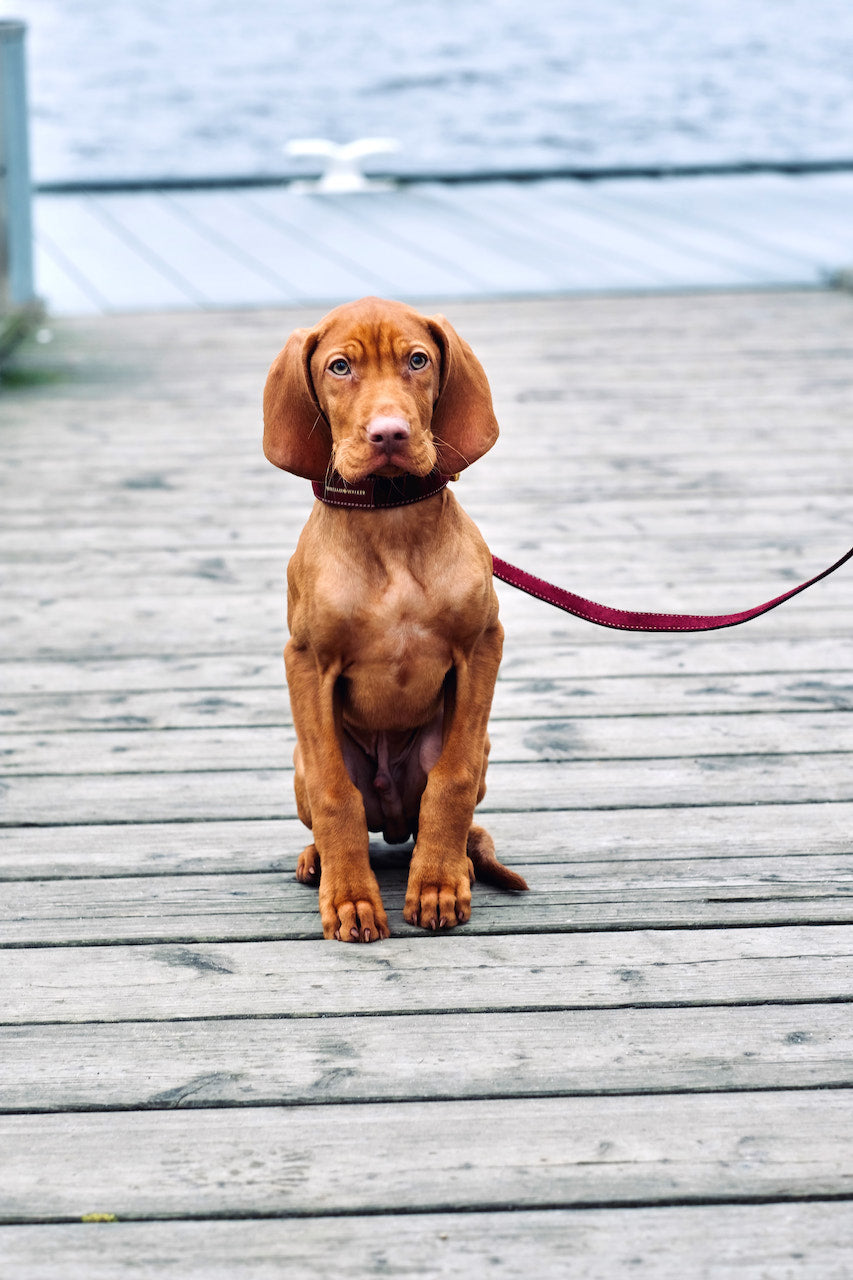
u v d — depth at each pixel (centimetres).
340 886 249
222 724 339
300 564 247
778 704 347
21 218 727
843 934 249
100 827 292
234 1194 189
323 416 237
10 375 664
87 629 396
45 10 2808
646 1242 181
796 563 441
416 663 244
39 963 243
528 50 2417
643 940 248
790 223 970
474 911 257
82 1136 200
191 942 250
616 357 678
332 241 921
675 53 2394
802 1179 191
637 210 1021
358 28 2659
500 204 1051
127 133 1628
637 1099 207
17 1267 178
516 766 317
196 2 2975
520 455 548
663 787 306
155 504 502
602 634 392
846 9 2906
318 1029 224
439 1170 193
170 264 867
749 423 584
